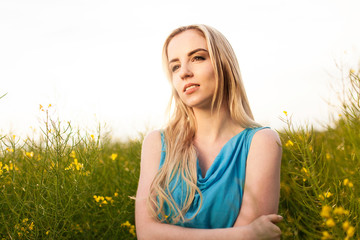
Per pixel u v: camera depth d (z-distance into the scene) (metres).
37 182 1.86
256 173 1.38
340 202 1.34
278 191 1.40
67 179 1.94
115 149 3.39
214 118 1.55
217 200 1.35
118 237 2.22
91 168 2.12
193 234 1.26
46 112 1.78
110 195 2.55
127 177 2.67
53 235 1.72
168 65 1.70
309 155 1.34
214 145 1.55
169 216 1.43
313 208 1.33
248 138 1.46
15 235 1.67
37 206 1.73
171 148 1.55
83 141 2.12
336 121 1.68
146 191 1.48
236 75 1.59
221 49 1.53
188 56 1.48
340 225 1.15
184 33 1.51
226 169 1.42
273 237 1.19
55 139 1.79
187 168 1.47
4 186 1.77
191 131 1.61
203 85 1.47
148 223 1.38
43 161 1.79
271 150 1.41
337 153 1.65
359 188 1.27
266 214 1.33
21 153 2.20
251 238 1.19
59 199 1.79
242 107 1.58
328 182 1.42
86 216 2.14
